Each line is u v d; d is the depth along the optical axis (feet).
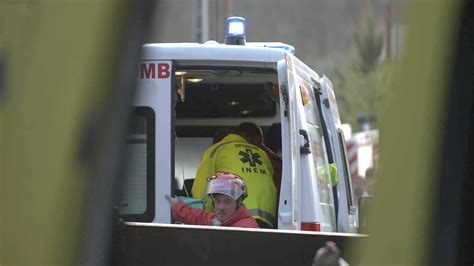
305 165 61.26
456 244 34.96
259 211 63.05
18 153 32.71
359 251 34.14
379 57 364.58
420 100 32.96
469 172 34.96
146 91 60.03
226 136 66.44
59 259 32.73
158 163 59.62
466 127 34.01
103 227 33.40
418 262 33.06
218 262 36.37
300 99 63.21
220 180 57.57
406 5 32.96
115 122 33.17
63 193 32.94
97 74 32.94
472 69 33.04
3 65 32.60
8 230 32.55
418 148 33.04
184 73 66.95
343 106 355.77
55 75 32.76
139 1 33.19
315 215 61.00
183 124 81.25
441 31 32.68
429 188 33.37
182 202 59.36
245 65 60.80
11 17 32.65
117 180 33.55
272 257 36.22
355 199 86.12
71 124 32.89
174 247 36.45
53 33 32.73
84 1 32.81
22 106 32.71
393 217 33.04
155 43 60.49
